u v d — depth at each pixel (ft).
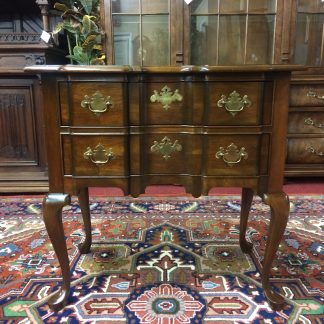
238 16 6.52
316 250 4.23
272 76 2.80
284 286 3.49
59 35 6.88
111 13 6.39
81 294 3.36
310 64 6.86
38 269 3.83
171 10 6.34
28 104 6.26
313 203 5.91
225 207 5.77
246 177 2.98
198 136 2.90
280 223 3.05
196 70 2.69
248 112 2.85
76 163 2.96
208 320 2.98
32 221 5.20
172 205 5.90
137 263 3.97
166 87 2.84
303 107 6.66
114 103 2.82
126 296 3.33
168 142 2.95
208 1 6.43
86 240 4.16
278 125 2.89
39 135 6.40
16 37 5.91
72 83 2.79
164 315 3.05
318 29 6.72
